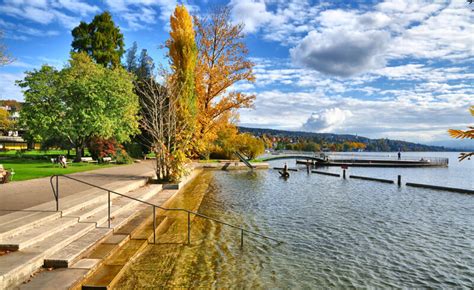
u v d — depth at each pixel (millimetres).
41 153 48438
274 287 7379
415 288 7750
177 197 18156
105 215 10578
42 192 13086
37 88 29797
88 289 6383
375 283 7938
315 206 18297
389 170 55844
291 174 42531
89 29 50000
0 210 9438
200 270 8055
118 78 33750
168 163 20453
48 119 29156
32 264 6348
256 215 15133
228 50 33719
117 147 35406
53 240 7641
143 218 11852
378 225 14031
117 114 33188
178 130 23031
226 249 9797
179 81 25422
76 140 32250
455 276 8531
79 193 13008
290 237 11562
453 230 13516
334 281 7930
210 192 22234
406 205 19844
